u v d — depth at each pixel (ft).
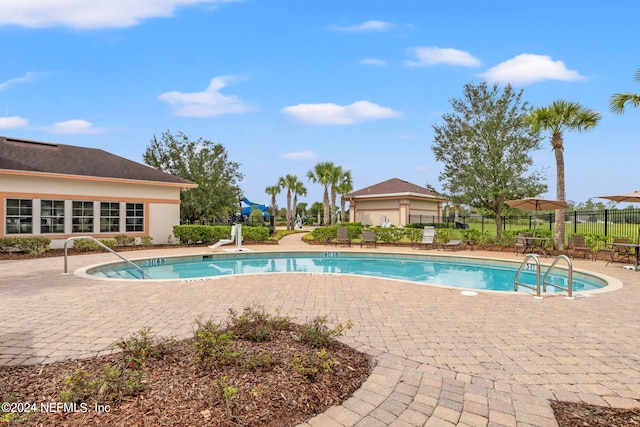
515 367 12.67
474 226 117.60
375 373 11.95
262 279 30.32
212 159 83.76
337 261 52.70
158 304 21.56
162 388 9.93
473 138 64.64
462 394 10.64
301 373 10.77
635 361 13.33
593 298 23.66
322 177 112.27
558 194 53.26
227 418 8.60
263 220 135.23
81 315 19.04
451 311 20.33
